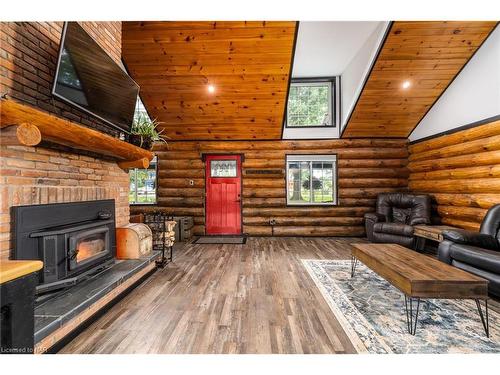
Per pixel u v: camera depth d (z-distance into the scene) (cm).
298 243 506
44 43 209
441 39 377
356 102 488
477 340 184
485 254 251
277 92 462
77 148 232
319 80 572
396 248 295
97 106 239
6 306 121
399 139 570
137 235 302
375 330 198
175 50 392
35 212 186
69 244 207
